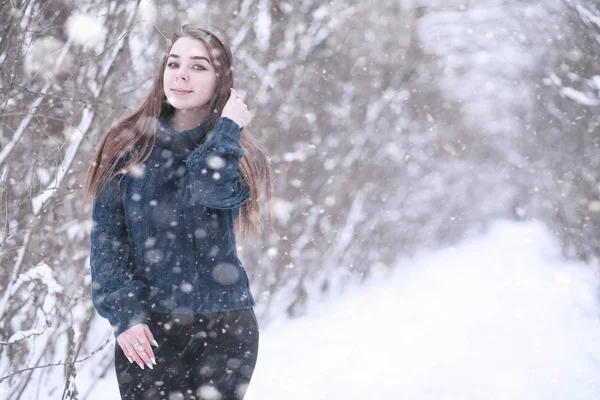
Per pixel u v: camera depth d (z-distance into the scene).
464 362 8.60
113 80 7.62
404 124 17.39
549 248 17.83
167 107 4.06
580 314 11.30
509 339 9.73
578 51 17.06
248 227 4.25
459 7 19.23
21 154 6.71
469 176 19.89
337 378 8.12
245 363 3.96
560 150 18.88
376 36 16.47
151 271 3.81
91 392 6.99
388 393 7.50
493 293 12.95
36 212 6.29
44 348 6.28
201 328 3.86
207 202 3.70
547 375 7.98
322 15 14.12
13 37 5.88
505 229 19.92
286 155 12.96
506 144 20.67
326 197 13.64
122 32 6.88
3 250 6.17
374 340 9.93
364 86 15.88
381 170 15.86
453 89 19.16
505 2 19.36
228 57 4.05
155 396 3.82
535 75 19.23
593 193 17.95
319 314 11.88
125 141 3.85
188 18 10.50
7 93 5.73
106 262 3.77
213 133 3.77
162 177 3.82
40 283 5.98
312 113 13.78
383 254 14.95
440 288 13.46
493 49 19.56
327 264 13.19
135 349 3.71
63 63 6.59
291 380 8.09
